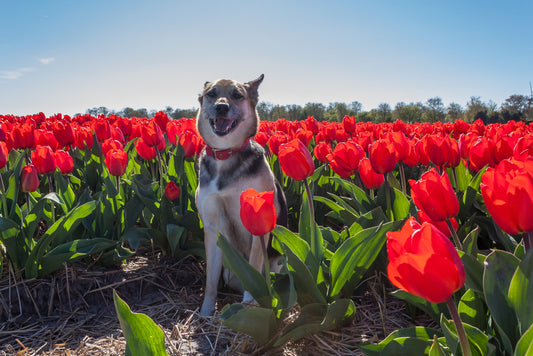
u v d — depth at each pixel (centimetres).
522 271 51
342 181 127
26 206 125
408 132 262
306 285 84
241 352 86
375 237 85
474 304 67
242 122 116
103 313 108
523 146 89
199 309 112
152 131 147
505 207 50
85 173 164
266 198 71
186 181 146
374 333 91
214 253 112
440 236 42
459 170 130
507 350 56
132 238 127
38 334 99
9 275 109
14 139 149
